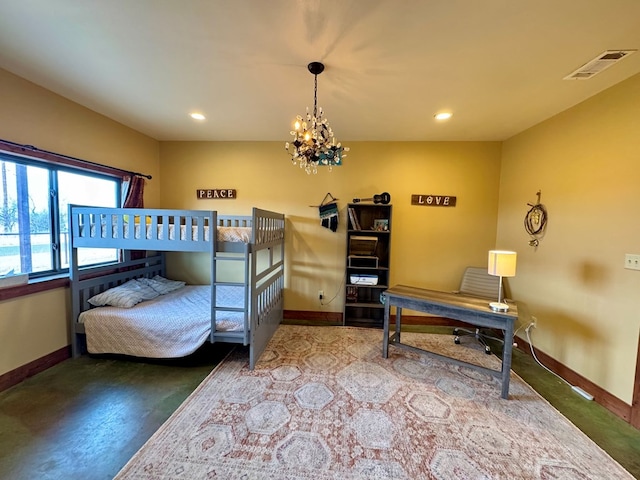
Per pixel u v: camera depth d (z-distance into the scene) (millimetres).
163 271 3947
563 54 1795
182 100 2625
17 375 2266
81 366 2561
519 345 3139
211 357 2766
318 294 3912
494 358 2865
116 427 1801
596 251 2262
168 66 2047
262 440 1695
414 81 2178
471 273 3547
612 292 2117
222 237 2592
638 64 1874
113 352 2625
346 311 3838
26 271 2457
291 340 3189
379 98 2484
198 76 2180
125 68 2086
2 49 1867
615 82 2107
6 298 2182
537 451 1666
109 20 1572
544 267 2830
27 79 2285
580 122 2443
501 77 2096
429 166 3721
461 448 1673
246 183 3908
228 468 1502
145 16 1534
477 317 2318
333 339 3229
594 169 2297
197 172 3947
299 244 3887
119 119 3139
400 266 3818
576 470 1545
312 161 2115
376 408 2014
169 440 1682
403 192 3760
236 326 2572
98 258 3174
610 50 1735
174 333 2570
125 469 1488
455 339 3230
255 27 1603
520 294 3178
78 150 2760
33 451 1602
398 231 3793
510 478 1482
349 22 1540
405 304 2711
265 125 3283
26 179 2436
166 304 2973
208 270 3975
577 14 1442
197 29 1634
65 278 2648
